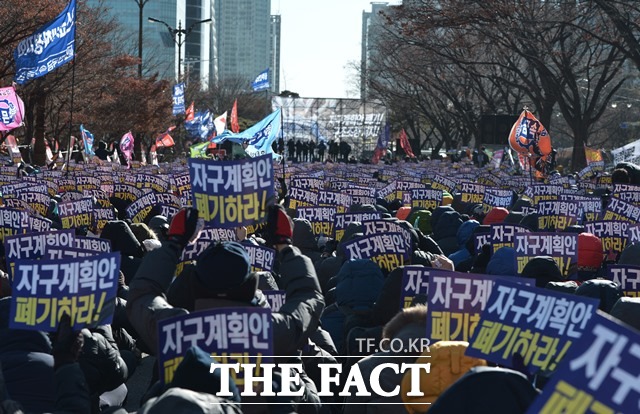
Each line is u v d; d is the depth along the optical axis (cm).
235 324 821
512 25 7769
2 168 4550
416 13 7875
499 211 2420
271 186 1022
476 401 615
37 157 7681
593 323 562
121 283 1514
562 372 564
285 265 912
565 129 18250
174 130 12638
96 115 9862
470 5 7725
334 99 13450
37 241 1491
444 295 930
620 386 551
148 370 1923
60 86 8100
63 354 837
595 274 1802
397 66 13388
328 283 1596
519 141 4488
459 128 15012
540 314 789
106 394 1277
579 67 11662
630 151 5072
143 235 1850
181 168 5934
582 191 3900
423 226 2442
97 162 6669
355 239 1573
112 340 1131
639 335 550
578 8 8412
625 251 1628
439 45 9212
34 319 940
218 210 1024
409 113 16088
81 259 948
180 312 859
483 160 9556
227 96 19500
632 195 2780
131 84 10256
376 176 5825
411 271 1193
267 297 1188
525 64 11825
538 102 9469
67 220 2364
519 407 611
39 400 921
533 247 1597
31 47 3938
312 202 2733
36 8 6153
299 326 870
